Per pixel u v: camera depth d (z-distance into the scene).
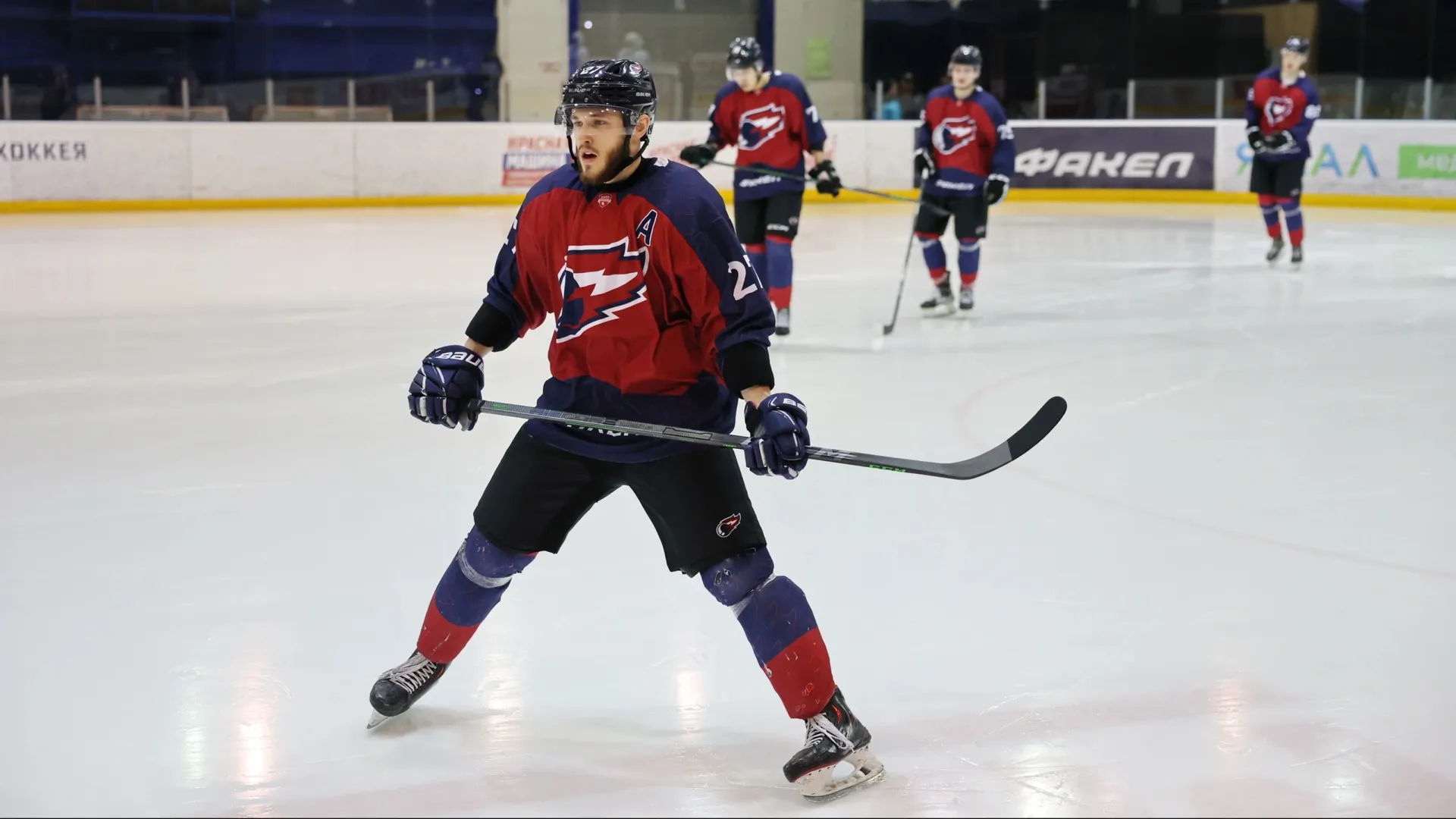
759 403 2.75
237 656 3.62
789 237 9.20
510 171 19.19
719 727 3.20
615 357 2.85
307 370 7.84
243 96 20.38
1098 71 23.28
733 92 9.11
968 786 2.90
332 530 4.77
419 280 11.79
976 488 5.34
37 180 16.91
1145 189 20.06
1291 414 6.71
